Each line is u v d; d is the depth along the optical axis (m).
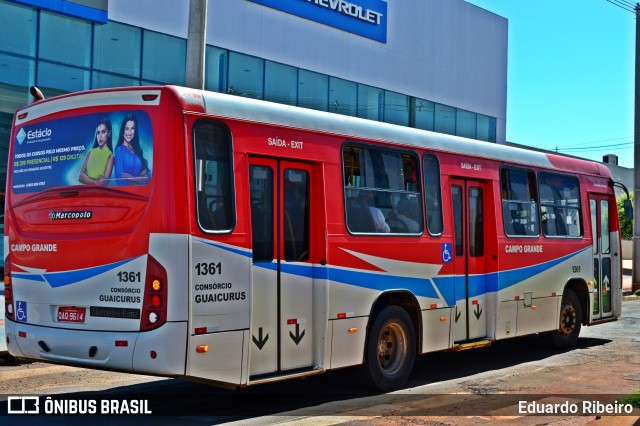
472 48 33.25
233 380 7.33
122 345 7.06
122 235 7.18
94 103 7.61
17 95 19.83
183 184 7.06
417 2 30.56
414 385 9.83
